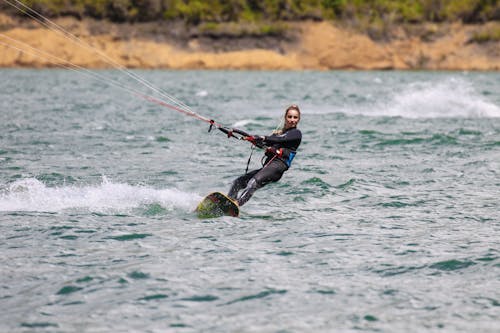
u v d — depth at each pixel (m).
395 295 22.28
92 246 27.47
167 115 87.62
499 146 57.81
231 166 48.31
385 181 42.25
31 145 56.78
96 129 70.00
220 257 26.16
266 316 20.56
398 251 27.03
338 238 28.94
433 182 41.97
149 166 47.53
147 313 20.77
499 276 24.03
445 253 26.72
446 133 66.88
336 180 42.31
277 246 27.70
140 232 29.64
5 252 26.52
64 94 126.75
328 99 122.06
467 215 33.34
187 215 33.16
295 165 48.34
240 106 106.25
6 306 21.27
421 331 19.53
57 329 19.62
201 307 21.23
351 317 20.53
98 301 21.66
